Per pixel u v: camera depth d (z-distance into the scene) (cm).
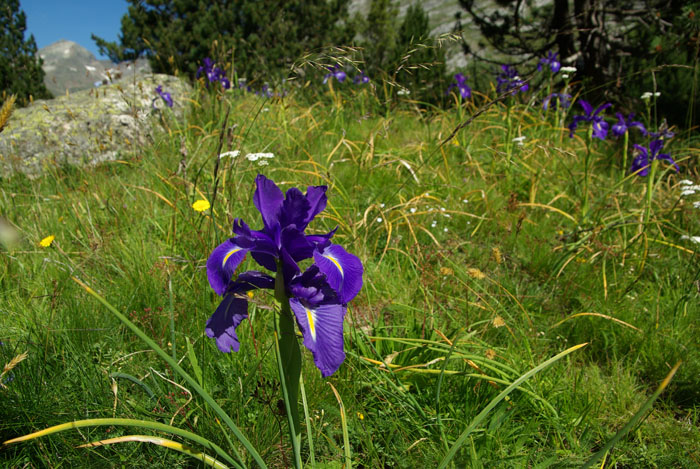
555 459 45
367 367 52
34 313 59
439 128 149
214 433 44
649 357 63
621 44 234
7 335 55
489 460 44
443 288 74
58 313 60
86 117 144
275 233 34
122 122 146
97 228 82
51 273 72
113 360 52
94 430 44
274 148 117
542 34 263
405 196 100
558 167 125
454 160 126
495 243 92
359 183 105
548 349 65
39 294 67
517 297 73
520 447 48
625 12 236
